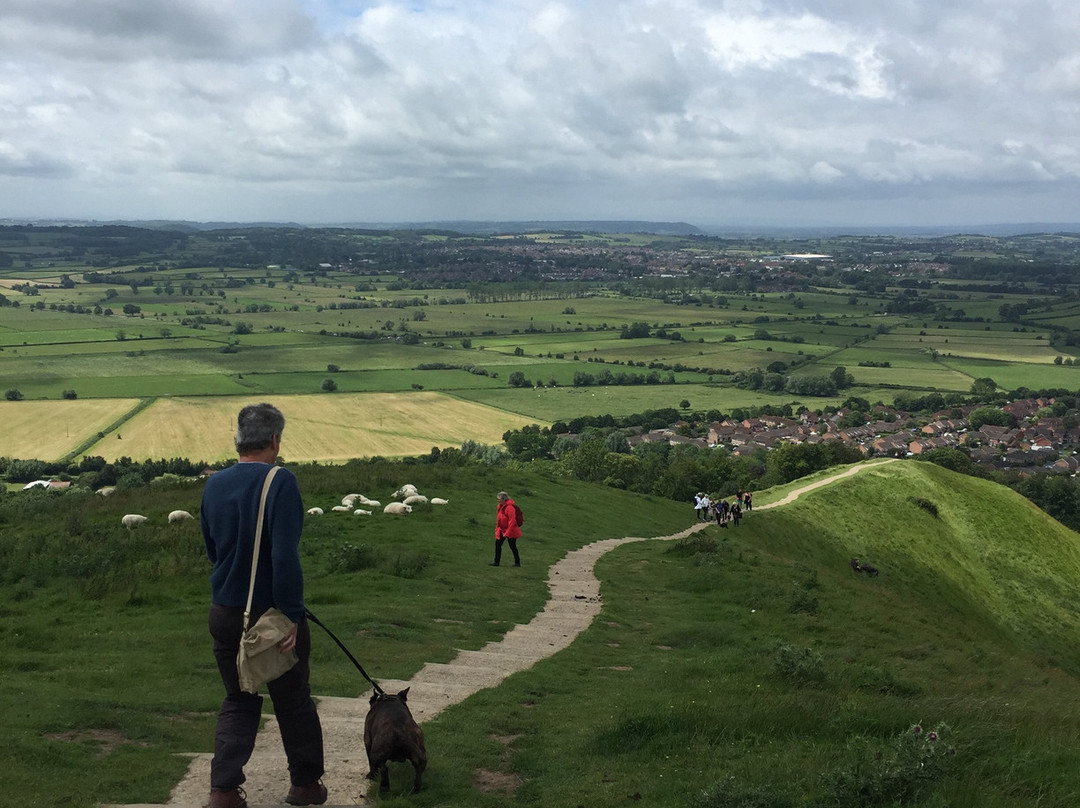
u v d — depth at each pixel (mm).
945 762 8961
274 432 7430
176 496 38969
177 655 15000
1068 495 137875
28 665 13648
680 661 18234
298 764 7641
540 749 10781
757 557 39031
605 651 18859
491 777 9625
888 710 12258
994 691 19281
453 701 12828
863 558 65375
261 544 7004
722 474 117062
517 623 20984
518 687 14094
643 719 11453
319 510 34594
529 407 184500
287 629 6984
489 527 36156
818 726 11688
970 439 187500
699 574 30984
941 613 59500
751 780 9141
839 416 199250
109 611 19094
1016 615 68188
